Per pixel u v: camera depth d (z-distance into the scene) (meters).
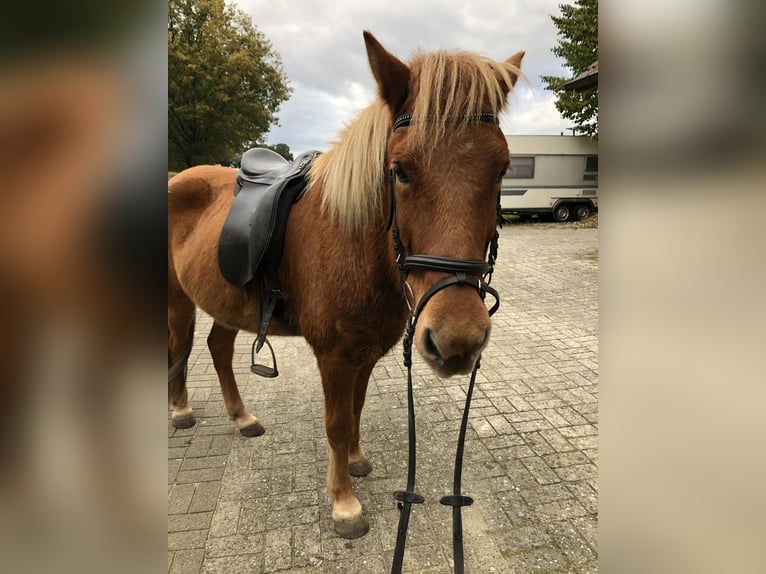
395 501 2.03
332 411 1.77
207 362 3.74
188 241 2.25
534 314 4.94
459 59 1.27
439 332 1.11
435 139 1.17
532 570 1.65
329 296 1.62
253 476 2.21
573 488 2.08
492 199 1.24
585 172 13.24
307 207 1.78
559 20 14.30
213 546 1.78
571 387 3.12
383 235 1.52
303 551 1.76
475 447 2.42
